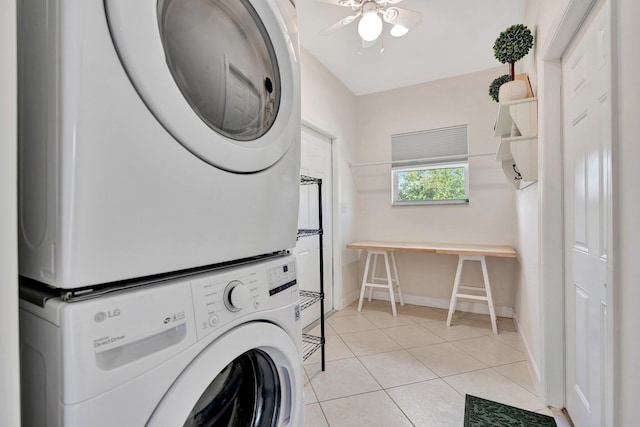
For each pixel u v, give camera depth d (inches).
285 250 39.0
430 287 131.3
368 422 59.1
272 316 31.8
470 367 79.4
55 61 17.9
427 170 132.2
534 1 71.7
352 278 139.0
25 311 20.0
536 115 68.6
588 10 47.6
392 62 113.0
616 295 32.2
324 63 113.3
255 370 33.7
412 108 133.5
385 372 77.2
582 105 51.2
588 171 49.4
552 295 62.4
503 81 84.6
